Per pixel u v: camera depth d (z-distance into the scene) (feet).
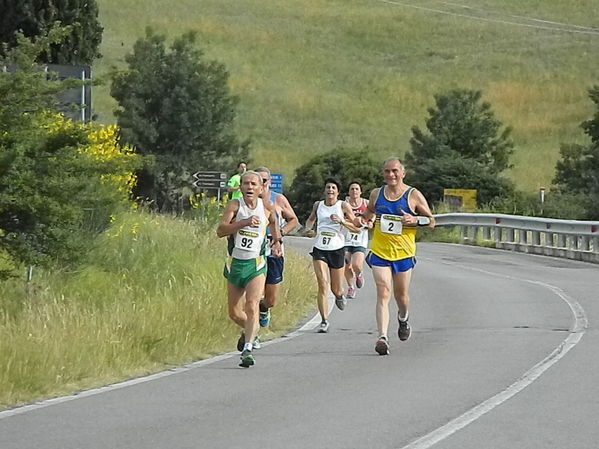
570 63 433.89
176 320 72.43
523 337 74.95
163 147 207.10
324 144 350.43
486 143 251.60
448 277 121.49
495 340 73.82
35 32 155.43
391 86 414.00
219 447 43.73
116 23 438.81
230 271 65.51
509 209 215.92
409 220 69.21
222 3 499.10
